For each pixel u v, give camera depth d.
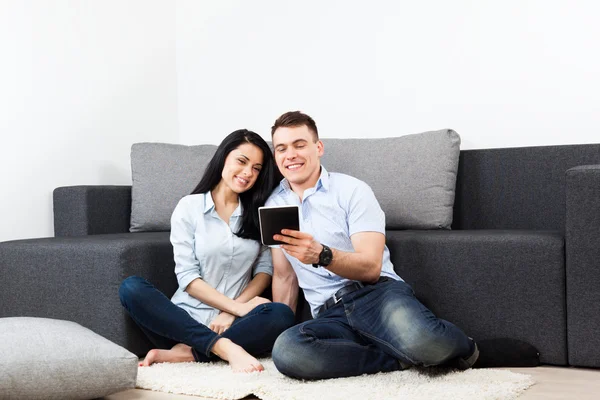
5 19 3.24
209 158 3.39
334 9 3.62
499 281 2.42
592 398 1.90
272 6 3.81
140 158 3.41
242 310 2.50
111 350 2.01
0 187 3.20
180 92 4.09
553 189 2.92
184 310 2.44
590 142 3.04
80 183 3.55
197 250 2.59
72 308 2.61
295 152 2.43
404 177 2.97
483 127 3.25
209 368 2.32
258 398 2.01
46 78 3.41
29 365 1.88
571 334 2.30
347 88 3.59
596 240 2.25
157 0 4.02
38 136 3.36
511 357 2.33
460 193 3.11
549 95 3.11
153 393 2.08
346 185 2.45
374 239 2.34
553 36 3.10
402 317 2.13
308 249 2.14
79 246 2.60
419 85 3.40
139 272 2.58
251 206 2.62
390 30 3.47
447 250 2.51
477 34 3.26
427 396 1.86
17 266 2.74
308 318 2.67
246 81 3.90
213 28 3.99
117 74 3.77
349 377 2.14
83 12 3.60
